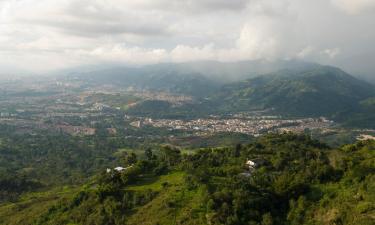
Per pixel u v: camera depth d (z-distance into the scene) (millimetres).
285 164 145000
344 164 124812
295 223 102250
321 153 152000
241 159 154250
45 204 150250
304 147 171375
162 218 108812
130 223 112062
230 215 101625
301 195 112875
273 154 162500
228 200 108688
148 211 115625
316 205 107500
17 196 192000
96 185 151500
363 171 116062
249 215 102938
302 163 140625
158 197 123125
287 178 122688
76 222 122625
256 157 155125
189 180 127938
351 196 106125
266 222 100125
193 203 112875
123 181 140000
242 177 129000
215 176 134375
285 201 113250
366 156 134125
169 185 131250
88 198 132375
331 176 120062
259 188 116250
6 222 142875
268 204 109375
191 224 102250
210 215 101562
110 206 121688
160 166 152250
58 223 124812
